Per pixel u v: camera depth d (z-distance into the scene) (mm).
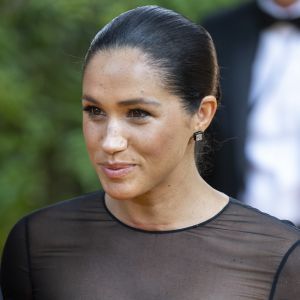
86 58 7988
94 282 8422
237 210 8531
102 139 7895
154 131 7875
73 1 16141
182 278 8320
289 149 13688
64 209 8766
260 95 13766
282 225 8484
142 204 8406
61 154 16859
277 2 13898
